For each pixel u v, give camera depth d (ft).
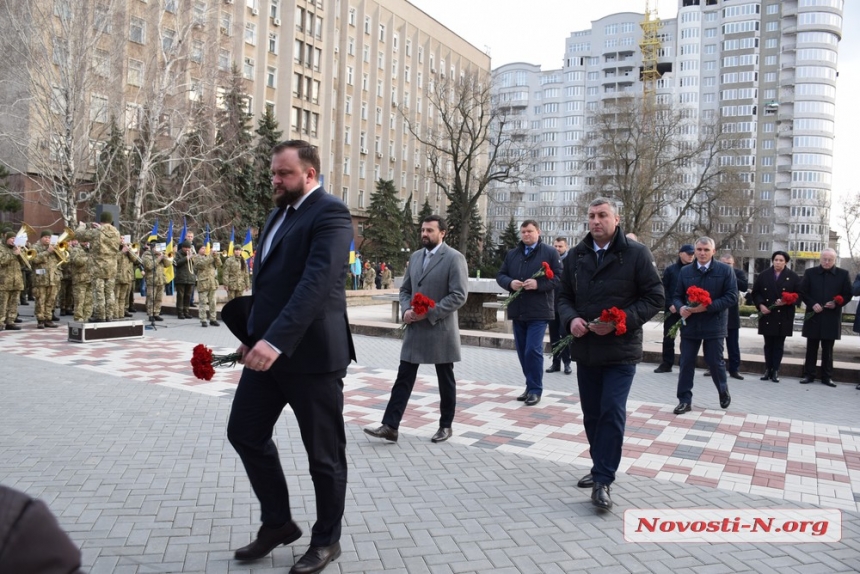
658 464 18.56
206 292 52.65
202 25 93.86
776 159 303.07
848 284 32.17
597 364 15.60
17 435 19.90
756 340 53.47
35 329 47.29
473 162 211.82
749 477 17.53
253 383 11.79
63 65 79.00
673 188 142.72
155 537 12.84
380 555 12.26
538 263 25.77
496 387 29.66
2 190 95.25
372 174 213.46
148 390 27.04
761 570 12.08
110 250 43.09
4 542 3.71
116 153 90.74
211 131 100.01
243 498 15.08
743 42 304.30
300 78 180.45
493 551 12.57
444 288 20.10
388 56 219.41
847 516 14.85
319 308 10.87
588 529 13.76
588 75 343.46
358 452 19.07
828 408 26.94
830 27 293.84
